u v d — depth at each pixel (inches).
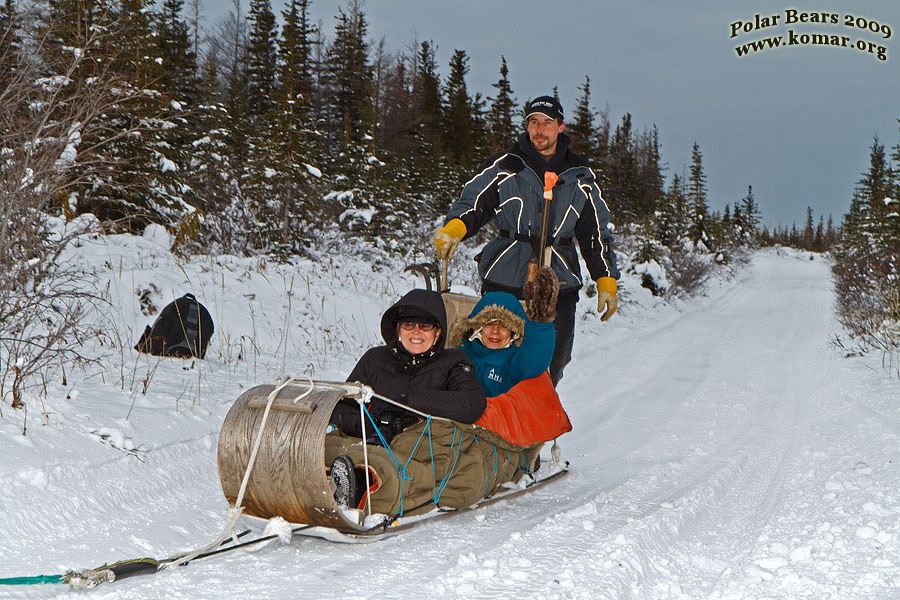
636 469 213.8
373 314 449.4
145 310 320.8
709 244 1696.6
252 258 511.2
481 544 136.7
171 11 1366.9
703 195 1696.6
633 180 2203.5
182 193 536.1
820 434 256.4
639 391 359.3
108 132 414.0
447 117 1984.5
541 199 193.0
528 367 172.7
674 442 252.7
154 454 174.1
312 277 500.7
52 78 254.4
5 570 114.0
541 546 134.7
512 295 182.5
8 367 182.4
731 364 457.4
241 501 127.7
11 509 133.0
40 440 159.2
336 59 1845.5
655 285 927.7
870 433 244.2
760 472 210.2
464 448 154.9
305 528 130.6
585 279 689.0
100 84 277.9
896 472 189.8
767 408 315.6
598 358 467.5
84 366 222.7
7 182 212.1
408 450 147.6
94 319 283.9
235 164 668.1
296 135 653.3
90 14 340.2
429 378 159.6
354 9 2213.3
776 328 705.0
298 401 128.3
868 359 428.8
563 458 229.1
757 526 157.0
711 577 127.6
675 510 161.9
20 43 247.0
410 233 808.3
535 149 195.0
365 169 784.3
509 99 1791.3
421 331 159.0
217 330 335.6
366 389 136.6
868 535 141.4
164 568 115.5
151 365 251.0
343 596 108.5
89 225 251.1
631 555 128.8
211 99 962.7
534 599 107.3
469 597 108.5
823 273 1977.1
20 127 223.8
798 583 119.4
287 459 123.3
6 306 209.0
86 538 131.7
